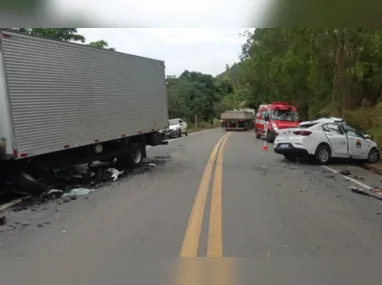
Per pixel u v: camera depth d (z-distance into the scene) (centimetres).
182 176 1204
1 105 838
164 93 1669
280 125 2455
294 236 601
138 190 987
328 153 1492
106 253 531
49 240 592
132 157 1409
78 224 679
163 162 1566
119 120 1298
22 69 875
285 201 845
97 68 1177
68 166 1098
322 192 951
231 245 558
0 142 845
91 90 1144
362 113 2398
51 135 968
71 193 954
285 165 1466
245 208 779
